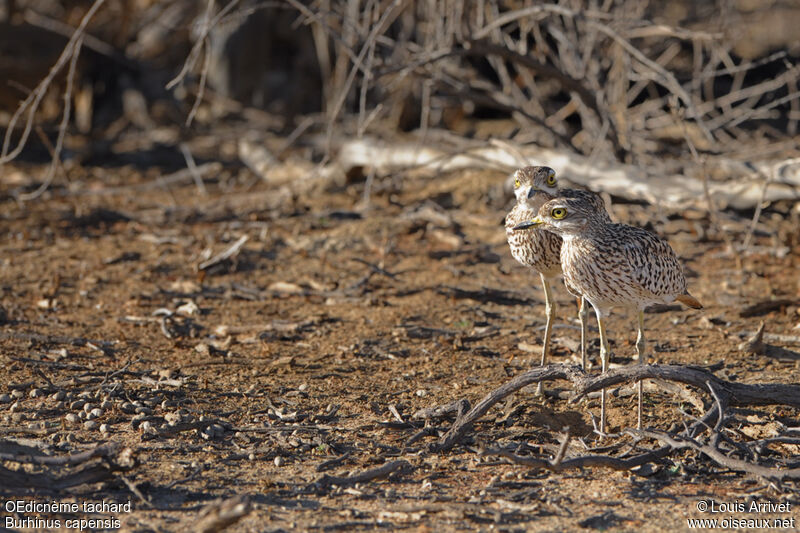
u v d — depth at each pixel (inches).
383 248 567.5
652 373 310.3
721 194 585.0
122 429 324.2
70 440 309.1
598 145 614.5
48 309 464.1
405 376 381.4
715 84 901.8
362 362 398.3
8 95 846.5
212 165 802.8
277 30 965.2
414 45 661.3
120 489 277.3
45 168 802.2
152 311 465.4
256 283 516.1
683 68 888.3
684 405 342.6
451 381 375.2
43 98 877.8
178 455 304.2
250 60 924.0
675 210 595.8
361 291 497.0
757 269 520.1
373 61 597.3
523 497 276.7
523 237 338.6
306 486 282.0
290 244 585.0
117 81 953.5
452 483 287.1
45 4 967.6
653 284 312.0
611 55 708.7
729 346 410.6
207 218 649.6
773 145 689.0
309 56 968.9
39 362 384.8
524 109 693.3
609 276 309.1
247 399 354.9
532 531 255.1
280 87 964.0
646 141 702.5
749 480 288.5
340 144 765.3
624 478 290.7
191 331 431.5
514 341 425.4
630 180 594.6
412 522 260.2
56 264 544.7
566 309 469.4
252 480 286.8
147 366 387.9
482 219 609.6
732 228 573.3
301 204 673.0
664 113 742.5
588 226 311.4
